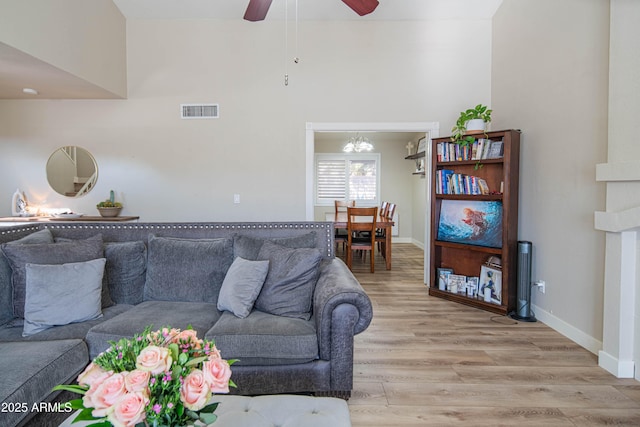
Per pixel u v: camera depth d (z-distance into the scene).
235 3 3.77
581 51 2.55
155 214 4.10
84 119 4.02
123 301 2.26
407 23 4.04
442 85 4.05
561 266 2.77
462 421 1.69
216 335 1.73
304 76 4.05
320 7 3.82
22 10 2.60
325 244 2.57
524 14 3.29
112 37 3.72
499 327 2.89
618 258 2.10
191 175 4.09
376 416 1.73
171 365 0.80
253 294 2.03
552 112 2.88
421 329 2.85
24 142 4.02
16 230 2.32
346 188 7.79
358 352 2.43
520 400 1.87
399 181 7.75
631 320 2.08
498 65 3.83
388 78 4.06
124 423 0.69
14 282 1.92
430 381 2.05
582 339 2.53
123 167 4.06
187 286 2.29
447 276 3.72
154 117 4.04
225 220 4.12
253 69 4.04
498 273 3.30
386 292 3.94
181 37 4.01
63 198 4.06
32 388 1.29
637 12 1.98
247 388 1.75
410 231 7.78
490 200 3.35
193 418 0.81
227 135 4.07
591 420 1.71
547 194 2.94
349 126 4.07
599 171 2.21
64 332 1.77
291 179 4.11
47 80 3.31
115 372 0.79
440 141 3.72
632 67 2.01
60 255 2.04
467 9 3.86
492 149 3.32
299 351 1.73
